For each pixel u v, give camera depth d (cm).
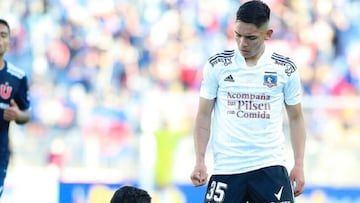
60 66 5809
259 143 1973
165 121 4391
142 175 4259
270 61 1988
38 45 5897
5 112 2561
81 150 4556
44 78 5700
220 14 6131
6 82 2611
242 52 1956
